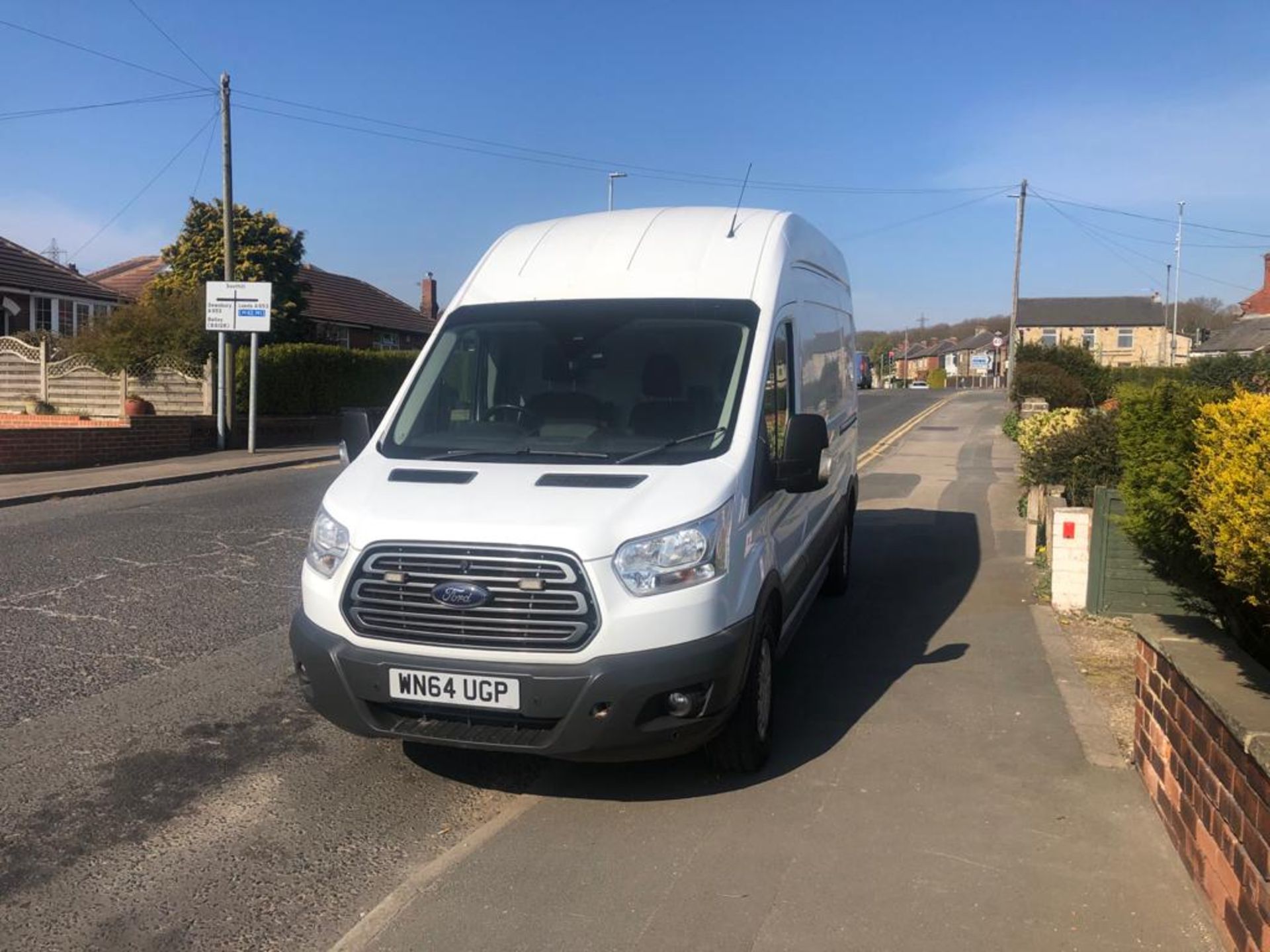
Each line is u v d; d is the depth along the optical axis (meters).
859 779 4.45
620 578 3.92
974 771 4.50
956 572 8.92
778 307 5.30
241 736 5.11
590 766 4.70
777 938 3.23
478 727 4.07
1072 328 82.44
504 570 3.95
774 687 5.32
